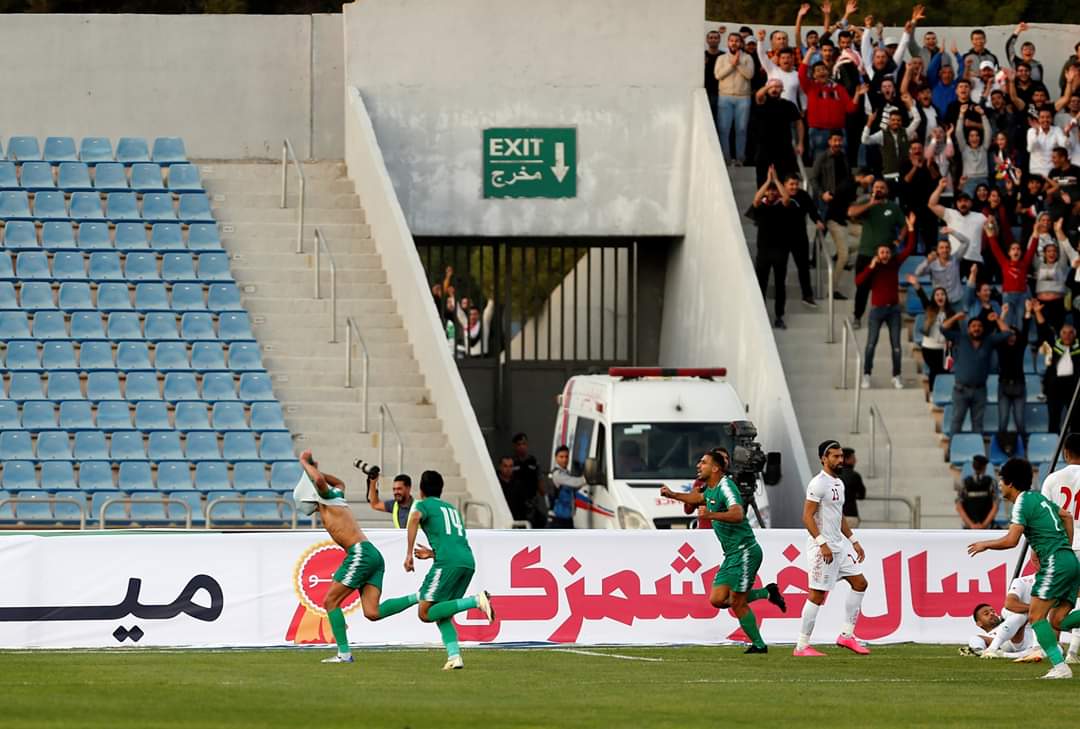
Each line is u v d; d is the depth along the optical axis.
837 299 82.50
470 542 54.06
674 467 67.50
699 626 54.91
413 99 87.62
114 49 94.31
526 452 74.75
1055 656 43.06
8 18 93.81
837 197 81.94
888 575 56.09
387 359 79.56
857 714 34.66
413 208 87.44
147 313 79.31
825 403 78.19
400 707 34.44
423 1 87.75
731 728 31.98
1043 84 92.88
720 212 82.25
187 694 36.44
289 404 76.69
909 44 90.75
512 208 87.94
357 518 71.62
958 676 44.00
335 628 46.03
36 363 76.19
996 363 81.19
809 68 86.69
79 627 51.75
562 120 88.00
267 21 95.25
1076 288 82.25
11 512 69.38
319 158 95.50
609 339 93.12
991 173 87.44
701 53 88.81
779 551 55.56
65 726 30.20
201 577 52.44
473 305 95.62
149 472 71.38
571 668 45.31
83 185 86.31
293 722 31.48
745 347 77.62
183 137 94.69
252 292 82.31
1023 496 43.22
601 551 54.62
